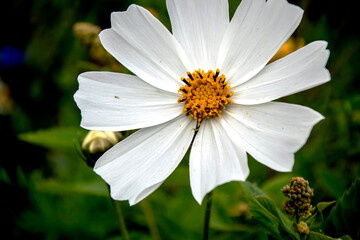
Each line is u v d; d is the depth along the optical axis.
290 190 0.18
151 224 0.24
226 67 0.20
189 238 0.25
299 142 0.17
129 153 0.19
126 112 0.20
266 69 0.19
